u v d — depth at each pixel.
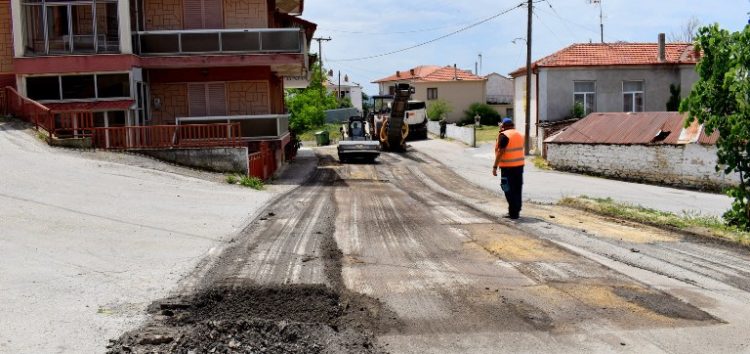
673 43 37.50
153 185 15.73
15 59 22.17
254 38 23.75
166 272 7.96
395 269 8.08
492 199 16.45
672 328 5.89
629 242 9.62
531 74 36.66
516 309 6.45
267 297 6.92
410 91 35.41
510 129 12.04
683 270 7.93
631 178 25.42
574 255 8.75
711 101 12.21
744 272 7.84
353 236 10.38
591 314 6.28
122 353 5.35
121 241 9.62
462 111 69.81
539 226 11.09
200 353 5.36
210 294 6.99
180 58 23.55
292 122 56.47
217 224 11.47
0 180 13.73
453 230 10.80
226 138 21.16
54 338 5.65
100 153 18.86
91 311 6.41
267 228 11.23
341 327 6.02
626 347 5.45
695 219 12.43
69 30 22.58
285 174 24.44
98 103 22.42
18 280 7.33
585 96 35.09
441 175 25.03
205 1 24.59
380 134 37.25
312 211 13.52
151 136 19.89
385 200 15.82
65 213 11.29
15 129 19.78
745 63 11.73
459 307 6.54
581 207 13.84
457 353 5.37
